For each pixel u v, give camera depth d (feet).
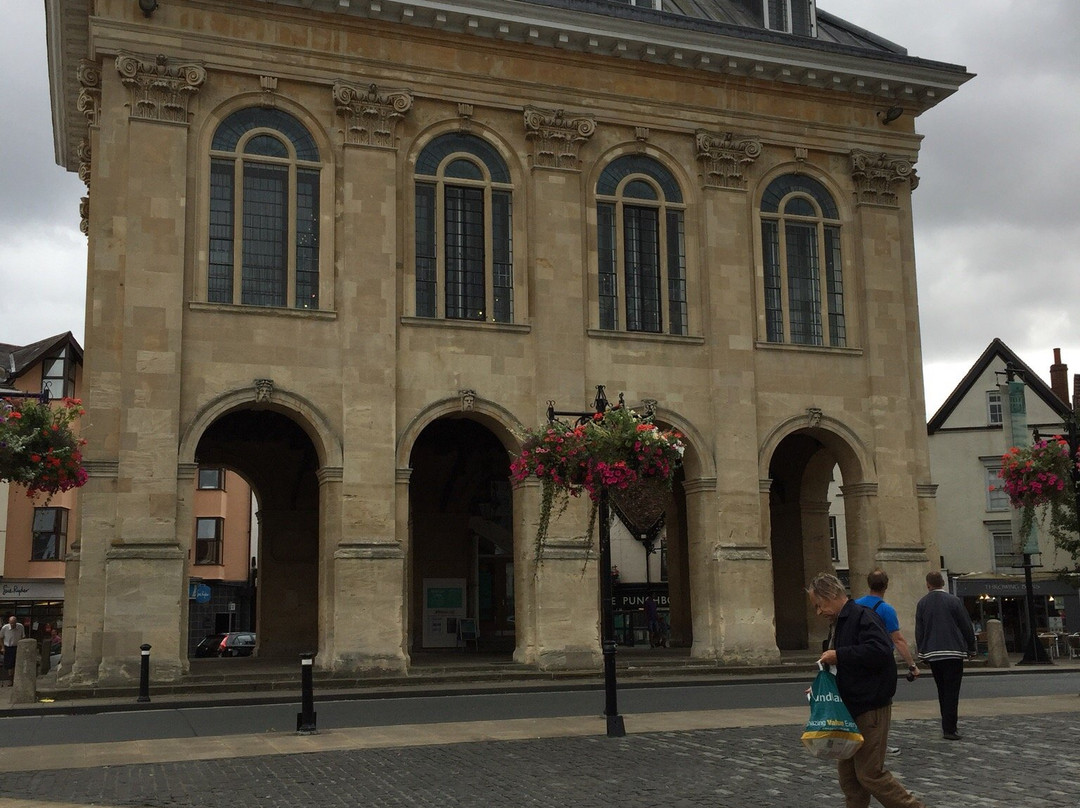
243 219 88.33
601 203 98.17
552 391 92.48
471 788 38.60
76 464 55.52
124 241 84.28
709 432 97.09
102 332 83.41
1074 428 87.10
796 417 100.07
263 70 88.43
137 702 71.20
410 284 90.89
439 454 118.73
